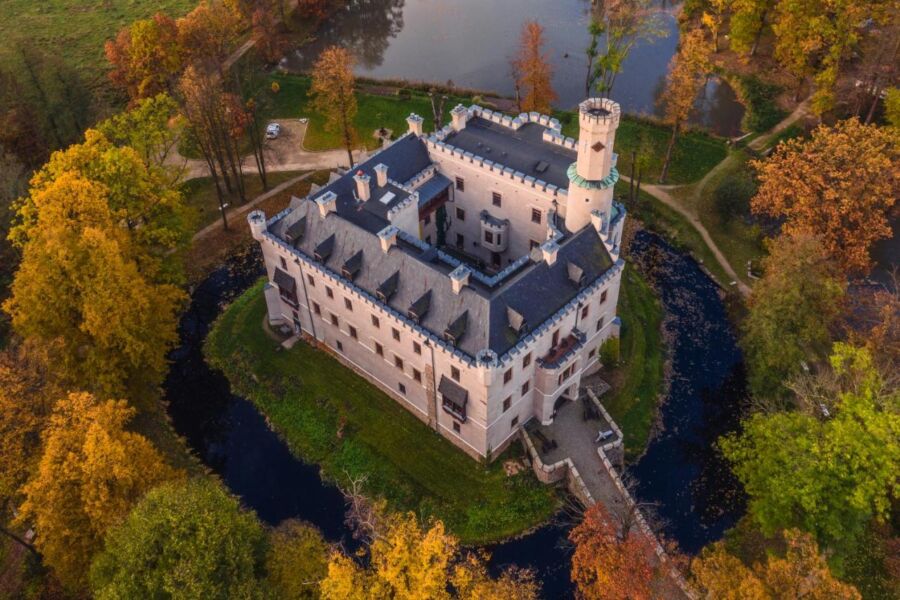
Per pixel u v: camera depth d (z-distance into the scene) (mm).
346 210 72125
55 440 51281
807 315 65438
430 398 66188
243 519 50688
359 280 66312
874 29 113188
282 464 68875
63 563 51938
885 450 51375
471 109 84250
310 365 76188
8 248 78688
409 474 66188
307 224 70312
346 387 73688
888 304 71312
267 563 50844
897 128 91688
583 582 57906
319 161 105750
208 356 78875
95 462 50000
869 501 53719
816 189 75250
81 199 66625
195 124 88250
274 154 107000
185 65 112062
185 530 46750
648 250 90562
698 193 96875
